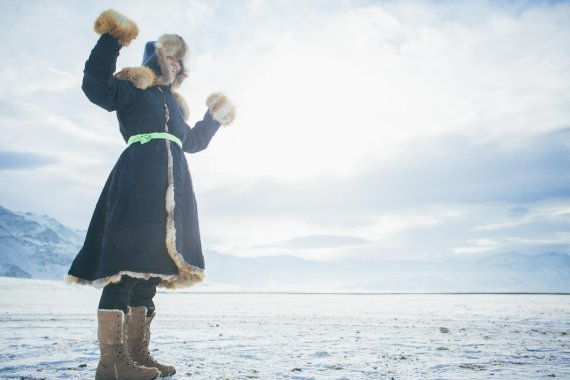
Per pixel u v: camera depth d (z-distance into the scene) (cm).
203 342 446
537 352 374
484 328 680
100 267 220
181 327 678
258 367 279
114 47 223
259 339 482
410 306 1930
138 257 219
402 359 325
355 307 1797
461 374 257
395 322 834
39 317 867
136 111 249
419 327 701
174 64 273
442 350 388
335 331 612
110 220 227
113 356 220
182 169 256
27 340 459
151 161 241
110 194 237
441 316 1074
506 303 2284
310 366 286
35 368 271
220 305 2005
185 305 1988
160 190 236
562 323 808
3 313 997
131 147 246
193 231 252
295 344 430
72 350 367
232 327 681
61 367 274
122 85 240
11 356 327
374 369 274
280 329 644
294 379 237
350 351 374
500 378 243
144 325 251
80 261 234
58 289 4738
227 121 314
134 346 248
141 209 228
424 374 256
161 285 266
